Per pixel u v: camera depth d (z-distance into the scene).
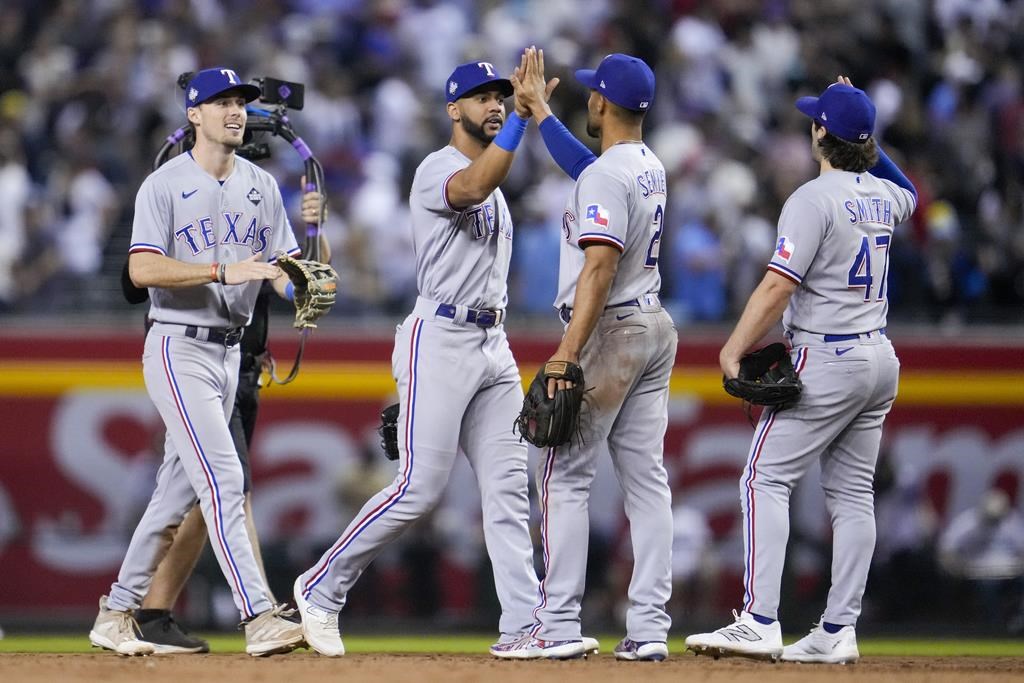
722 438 41.75
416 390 22.66
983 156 53.41
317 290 22.81
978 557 41.62
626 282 22.22
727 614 41.47
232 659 22.36
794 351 23.03
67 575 40.75
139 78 53.56
